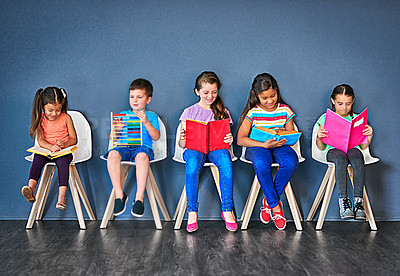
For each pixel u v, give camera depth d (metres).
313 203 2.63
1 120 2.69
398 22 2.75
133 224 2.54
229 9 2.73
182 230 2.39
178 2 2.72
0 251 1.97
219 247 2.04
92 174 2.72
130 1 2.71
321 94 2.75
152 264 1.79
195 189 2.32
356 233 2.34
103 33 2.72
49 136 2.53
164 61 2.73
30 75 2.70
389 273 1.70
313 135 2.61
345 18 2.74
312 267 1.76
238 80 2.74
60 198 2.34
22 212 2.69
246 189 2.73
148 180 2.39
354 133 2.38
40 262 1.81
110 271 1.71
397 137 2.74
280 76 2.75
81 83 2.71
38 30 2.70
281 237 2.23
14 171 2.70
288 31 2.74
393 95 2.75
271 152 2.47
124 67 2.72
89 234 2.29
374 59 2.75
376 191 2.73
